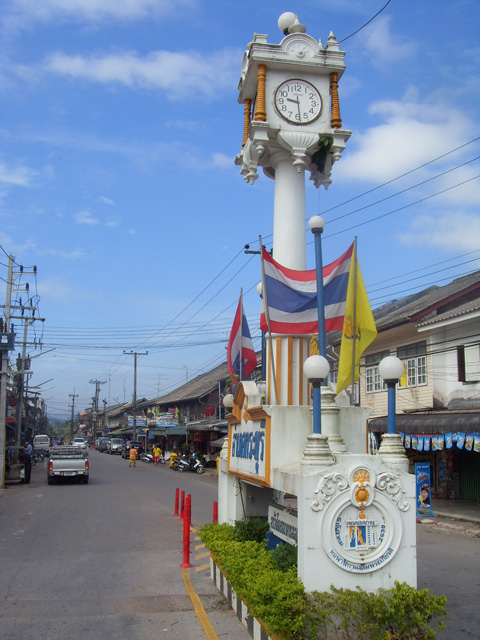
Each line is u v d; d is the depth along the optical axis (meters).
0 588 8.30
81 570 9.40
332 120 7.59
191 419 48.69
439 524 15.54
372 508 4.77
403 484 4.84
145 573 9.16
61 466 25.33
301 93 7.58
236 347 8.56
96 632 6.40
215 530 7.95
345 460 4.76
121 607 7.32
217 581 8.11
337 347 23.98
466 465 19.94
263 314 6.76
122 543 11.81
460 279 26.56
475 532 14.06
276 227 7.72
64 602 7.58
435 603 4.68
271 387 6.85
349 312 6.12
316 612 4.48
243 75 8.05
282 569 5.56
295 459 5.63
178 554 10.70
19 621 6.79
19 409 34.59
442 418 16.95
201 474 33.91
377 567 4.71
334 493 4.69
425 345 20.77
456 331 19.17
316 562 4.63
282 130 7.40
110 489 23.33
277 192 7.81
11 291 24.78
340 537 4.68
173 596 7.81
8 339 23.94
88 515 15.84
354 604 4.50
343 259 6.54
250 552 6.38
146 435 56.31
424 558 11.23
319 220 5.78
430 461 21.06
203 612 6.95
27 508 17.34
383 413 23.27
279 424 5.66
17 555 10.61
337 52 7.57
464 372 18.92
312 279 6.61
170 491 22.70
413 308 23.75
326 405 5.57
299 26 7.77
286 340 6.87
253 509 7.94
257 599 4.89
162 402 56.62
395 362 5.09
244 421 6.82
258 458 6.07
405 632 4.60
